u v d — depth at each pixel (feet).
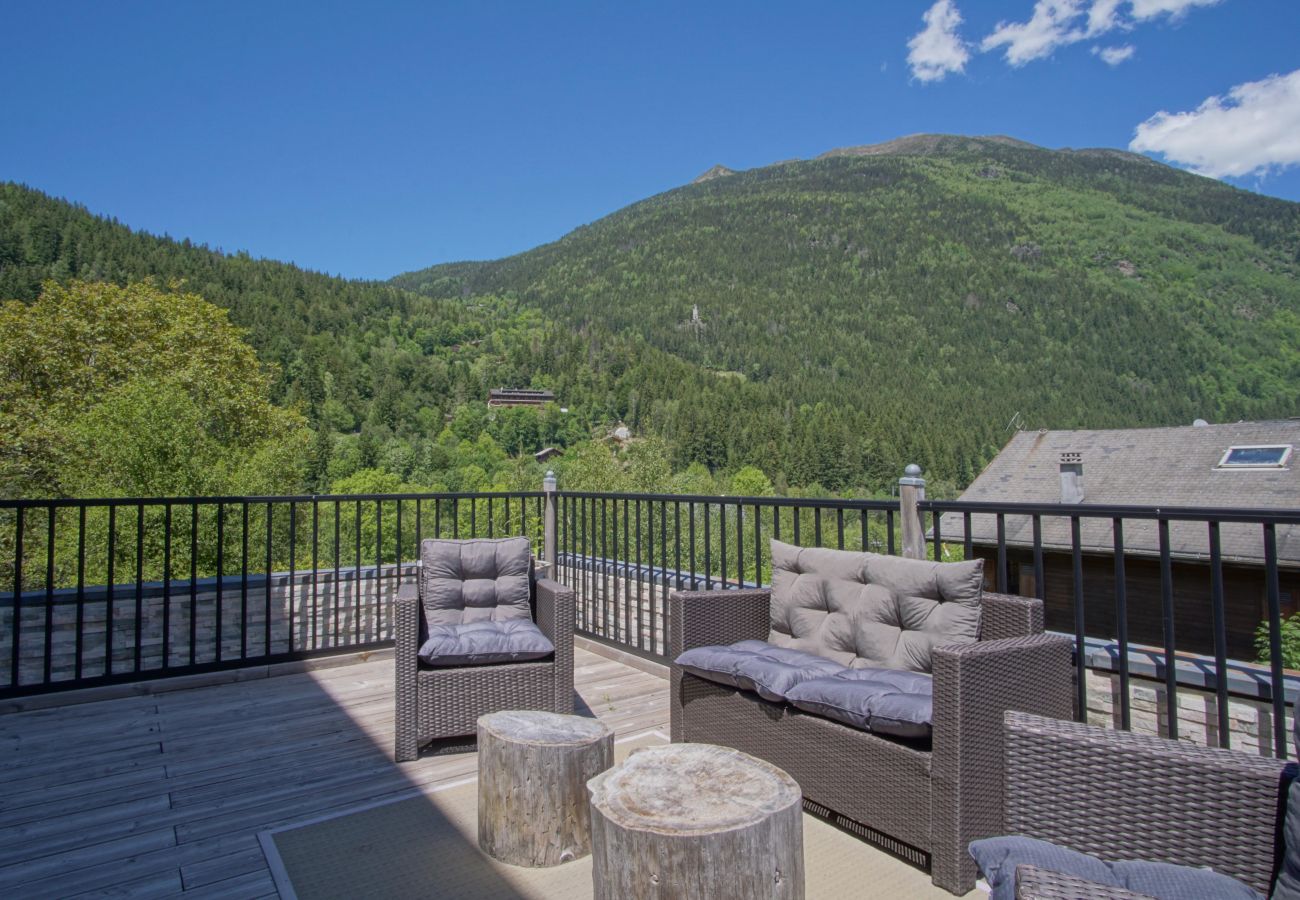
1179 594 38.06
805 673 7.54
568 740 6.65
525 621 10.52
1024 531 44.11
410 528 62.85
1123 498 58.18
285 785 8.33
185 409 53.36
